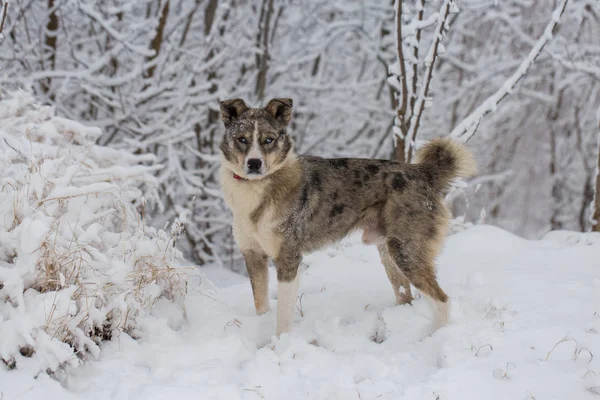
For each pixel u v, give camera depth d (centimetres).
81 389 317
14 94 572
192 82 975
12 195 394
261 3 1052
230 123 430
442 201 445
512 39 1215
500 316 405
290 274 418
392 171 440
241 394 310
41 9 913
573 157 1485
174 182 947
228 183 427
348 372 343
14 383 304
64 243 387
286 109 425
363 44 1134
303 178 430
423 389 312
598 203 695
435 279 422
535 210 1688
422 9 700
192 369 336
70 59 920
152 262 435
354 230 451
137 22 936
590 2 959
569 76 1212
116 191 482
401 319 428
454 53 1174
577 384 312
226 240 1073
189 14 995
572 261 546
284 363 356
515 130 1458
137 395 299
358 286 516
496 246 596
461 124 700
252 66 1083
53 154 500
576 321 393
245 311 470
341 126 1158
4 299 356
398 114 721
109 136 917
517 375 323
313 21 1166
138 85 922
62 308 340
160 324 394
